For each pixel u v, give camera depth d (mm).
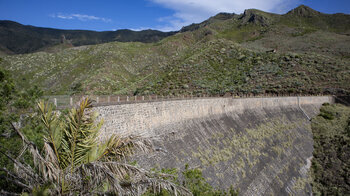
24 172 6520
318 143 38156
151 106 19781
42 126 9266
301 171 29750
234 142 26562
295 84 57469
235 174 21641
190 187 13281
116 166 6559
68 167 6543
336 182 28016
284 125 38781
